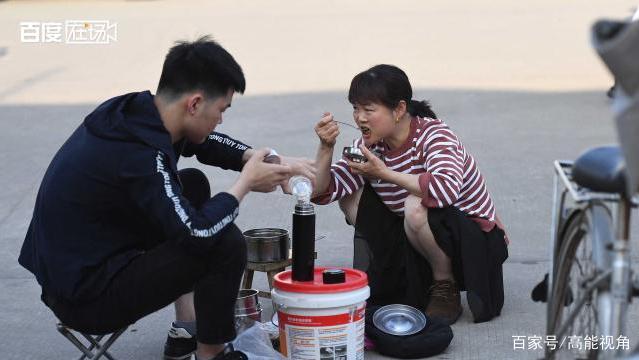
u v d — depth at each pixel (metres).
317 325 3.16
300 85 9.37
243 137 7.25
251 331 3.34
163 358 3.63
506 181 6.04
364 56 11.02
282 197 5.86
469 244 3.74
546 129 7.35
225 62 2.93
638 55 2.07
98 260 2.96
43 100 8.98
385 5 16.41
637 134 2.10
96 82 9.86
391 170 3.68
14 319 4.09
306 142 7.08
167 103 2.96
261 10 16.11
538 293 3.06
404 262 3.86
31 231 3.15
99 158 2.91
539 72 9.77
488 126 7.47
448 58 10.74
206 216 2.88
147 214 2.88
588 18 13.85
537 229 5.14
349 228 5.26
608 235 2.50
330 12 15.58
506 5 15.81
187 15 15.53
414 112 3.84
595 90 8.74
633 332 3.69
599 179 2.41
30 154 7.02
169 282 2.96
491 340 3.68
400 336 3.50
